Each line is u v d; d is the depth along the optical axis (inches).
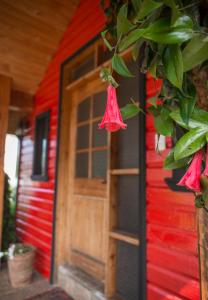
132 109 38.7
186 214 63.0
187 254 61.9
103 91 103.9
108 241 86.0
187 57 29.0
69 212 117.0
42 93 145.9
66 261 114.6
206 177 30.3
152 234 70.8
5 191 158.4
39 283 113.7
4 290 107.3
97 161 103.2
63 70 123.7
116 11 43.5
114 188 89.2
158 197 70.4
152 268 69.7
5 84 125.6
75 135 118.3
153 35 26.9
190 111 30.9
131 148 86.9
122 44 31.9
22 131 168.6
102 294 85.4
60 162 119.7
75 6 115.5
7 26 111.7
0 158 117.8
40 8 109.2
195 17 31.5
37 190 139.3
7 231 154.6
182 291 61.9
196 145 28.8
